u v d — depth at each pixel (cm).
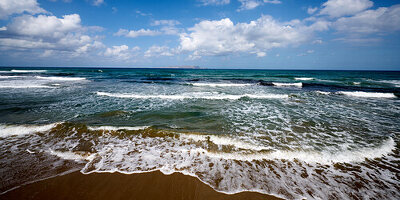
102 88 1508
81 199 274
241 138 492
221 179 319
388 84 2305
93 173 331
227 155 399
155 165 358
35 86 1516
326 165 368
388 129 586
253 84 2022
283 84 2058
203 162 371
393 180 324
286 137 507
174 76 3241
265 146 445
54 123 554
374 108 902
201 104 932
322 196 286
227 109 830
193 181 313
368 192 295
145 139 475
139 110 782
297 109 851
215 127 579
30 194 279
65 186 298
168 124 593
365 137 515
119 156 391
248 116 716
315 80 2786
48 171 334
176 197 278
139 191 291
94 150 414
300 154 409
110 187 298
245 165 363
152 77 2923
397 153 421
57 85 1628
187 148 429
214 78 2872
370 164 374
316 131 560
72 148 422
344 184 312
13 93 1158
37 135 488
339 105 961
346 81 2661
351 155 408
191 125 591
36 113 705
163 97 1118
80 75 3139
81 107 819
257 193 288
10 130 508
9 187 292
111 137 484
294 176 331
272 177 327
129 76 3072
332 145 459
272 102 1014
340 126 610
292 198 280
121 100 1005
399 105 985
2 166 345
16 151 402
